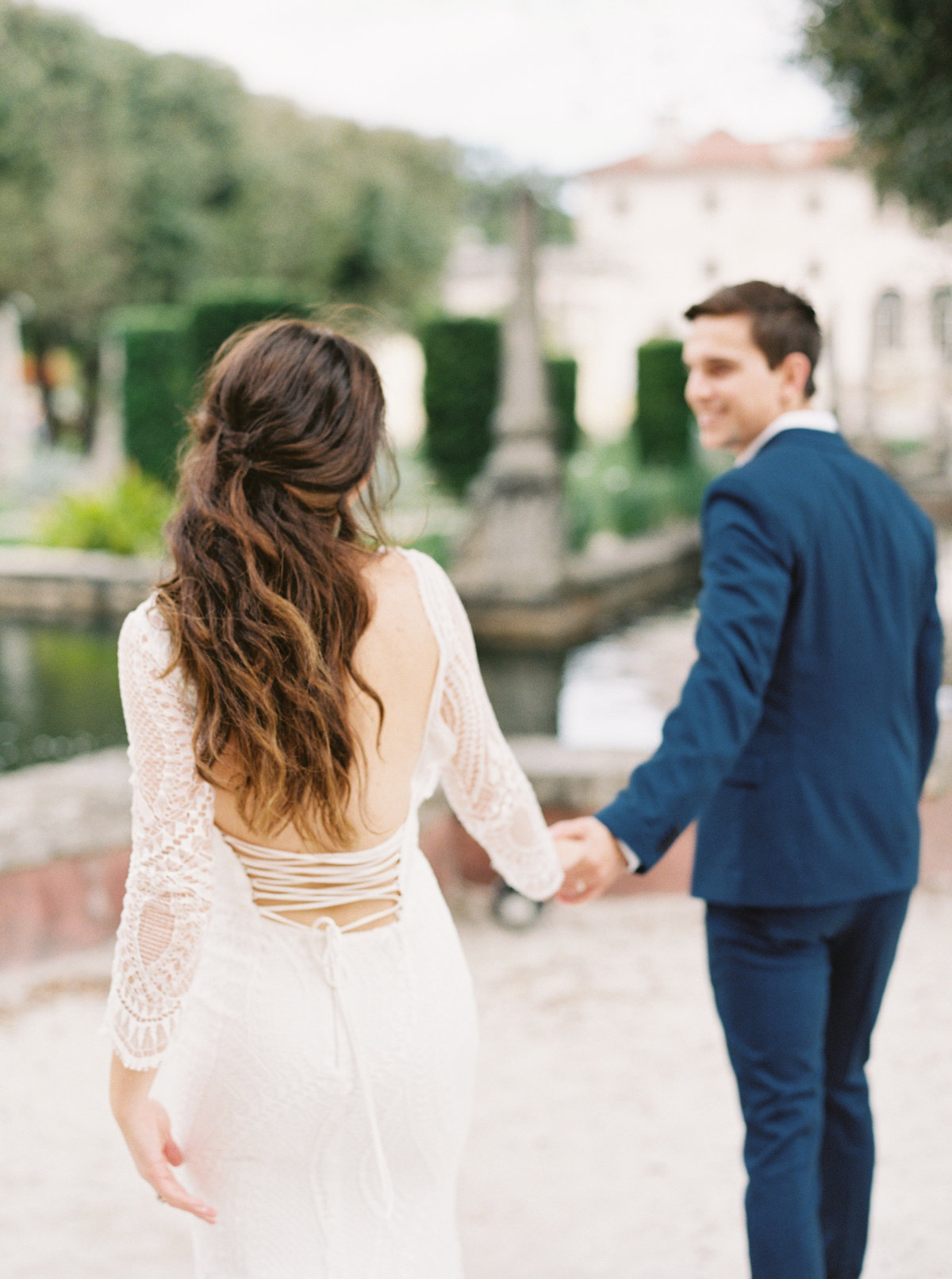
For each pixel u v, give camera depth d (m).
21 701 8.79
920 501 18.88
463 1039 1.44
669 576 13.99
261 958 1.35
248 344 1.37
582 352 46.78
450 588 1.47
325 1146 1.36
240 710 1.27
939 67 6.56
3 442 26.64
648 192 45.59
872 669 1.83
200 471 1.35
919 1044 3.09
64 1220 2.46
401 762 1.42
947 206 7.27
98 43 24.08
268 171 25.62
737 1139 2.69
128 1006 1.29
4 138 23.11
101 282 24.08
